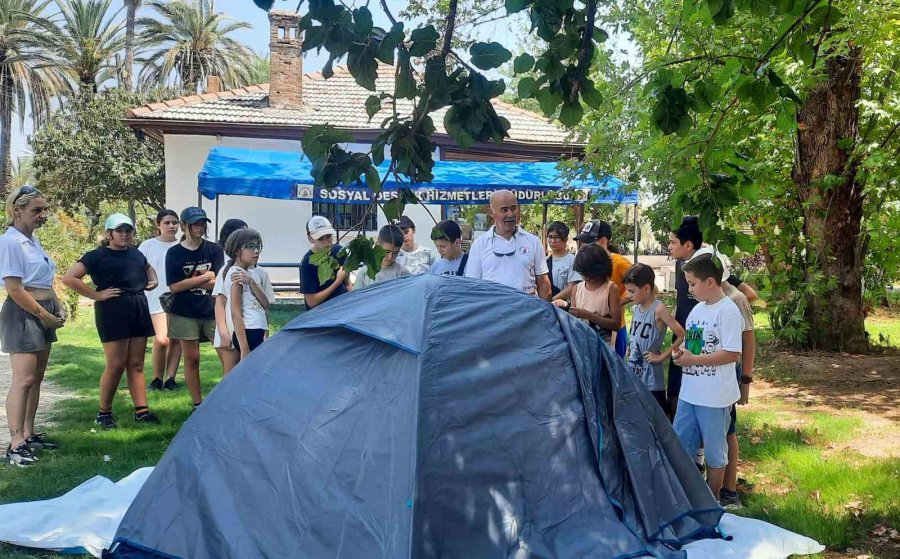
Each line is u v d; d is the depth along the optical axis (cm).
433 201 1548
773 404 797
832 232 1059
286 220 1970
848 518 462
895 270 1073
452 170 1652
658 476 414
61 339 1239
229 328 611
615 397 418
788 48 382
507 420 373
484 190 1575
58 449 598
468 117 326
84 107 2728
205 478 379
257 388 398
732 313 439
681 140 414
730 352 435
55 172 2611
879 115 991
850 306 1073
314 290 654
